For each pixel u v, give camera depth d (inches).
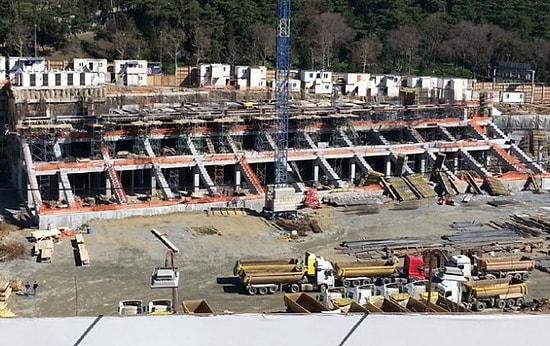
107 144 3526.1
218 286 2276.1
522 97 5319.9
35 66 4200.3
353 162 3821.4
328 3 6722.4
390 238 2886.3
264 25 5900.6
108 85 4407.0
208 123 3718.0
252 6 6156.5
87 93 3902.6
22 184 3371.1
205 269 2449.6
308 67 5871.1
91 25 5698.8
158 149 3651.6
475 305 2075.5
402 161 3811.5
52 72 3860.7
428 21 6574.8
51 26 5275.6
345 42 6161.4
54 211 2901.1
